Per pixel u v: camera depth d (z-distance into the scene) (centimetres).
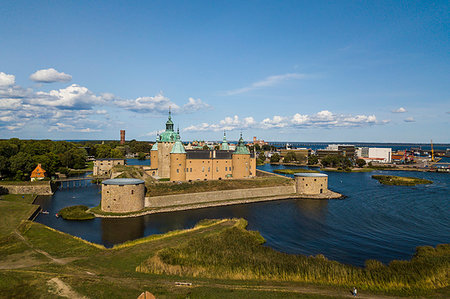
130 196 8675
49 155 15088
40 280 3756
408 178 16500
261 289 3956
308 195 11612
